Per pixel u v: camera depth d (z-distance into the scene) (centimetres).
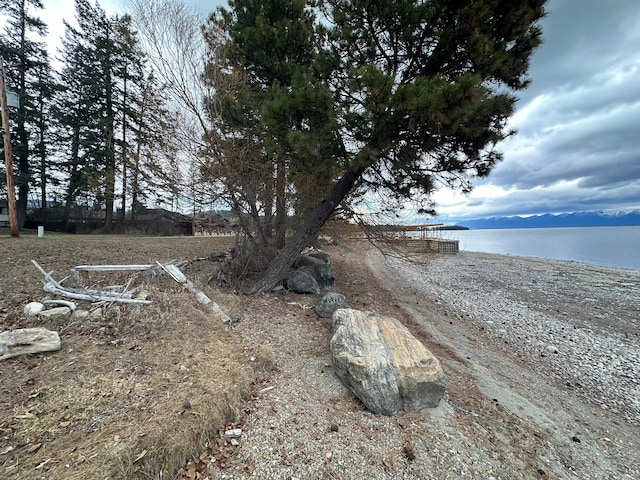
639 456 304
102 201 1770
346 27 582
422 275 1407
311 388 344
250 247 726
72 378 276
